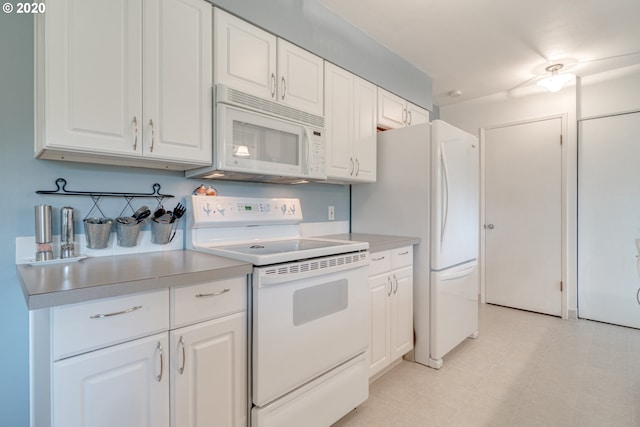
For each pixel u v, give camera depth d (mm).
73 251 1386
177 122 1442
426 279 2344
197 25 1506
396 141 2514
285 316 1402
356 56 2348
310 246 1723
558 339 2787
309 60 2012
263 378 1323
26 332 1322
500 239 3736
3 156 1281
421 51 2709
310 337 1509
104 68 1251
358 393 1769
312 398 1514
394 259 2189
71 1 1180
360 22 2299
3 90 1279
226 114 1549
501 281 3736
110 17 1265
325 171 2033
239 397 1310
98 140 1239
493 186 3779
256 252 1469
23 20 1319
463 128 3986
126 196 1581
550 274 3416
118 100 1284
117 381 1009
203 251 1634
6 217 1286
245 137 1636
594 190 3213
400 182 2488
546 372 2223
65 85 1170
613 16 2217
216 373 1240
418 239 2363
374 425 1694
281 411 1388
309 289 1508
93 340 963
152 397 1081
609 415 1751
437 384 2084
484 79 3291
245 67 1675
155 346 1087
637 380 2109
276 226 2105
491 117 3770
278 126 1772
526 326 3100
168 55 1414
